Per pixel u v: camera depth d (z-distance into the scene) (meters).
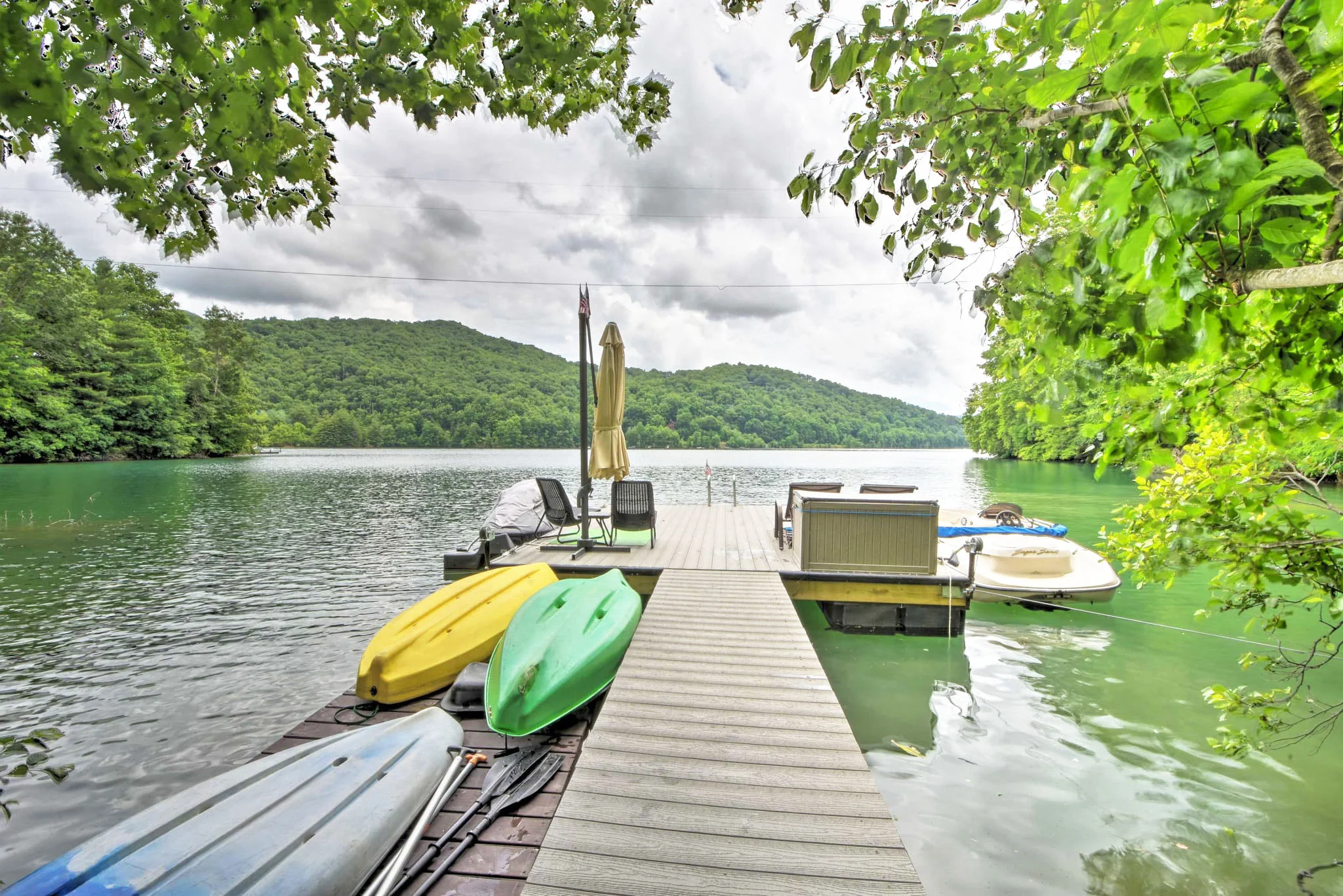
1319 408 1.91
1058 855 2.99
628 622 4.61
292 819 2.51
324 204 1.76
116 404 38.97
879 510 6.42
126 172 1.34
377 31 1.46
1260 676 5.27
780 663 4.12
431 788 2.98
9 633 6.76
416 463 46.12
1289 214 1.33
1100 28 1.00
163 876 2.14
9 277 34.53
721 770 2.81
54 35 1.11
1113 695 4.91
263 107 1.33
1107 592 7.02
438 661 4.29
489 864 2.54
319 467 39.22
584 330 7.25
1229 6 1.32
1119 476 29.17
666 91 2.03
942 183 1.75
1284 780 3.62
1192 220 0.98
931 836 3.13
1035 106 1.11
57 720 4.66
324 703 5.00
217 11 1.13
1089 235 1.40
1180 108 0.98
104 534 12.97
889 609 6.36
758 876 2.15
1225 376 1.93
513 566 6.33
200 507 17.66
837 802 2.57
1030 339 1.78
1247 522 2.42
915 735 4.23
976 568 7.45
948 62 1.41
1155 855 2.98
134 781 3.84
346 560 10.61
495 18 1.59
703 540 8.53
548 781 3.15
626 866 2.20
